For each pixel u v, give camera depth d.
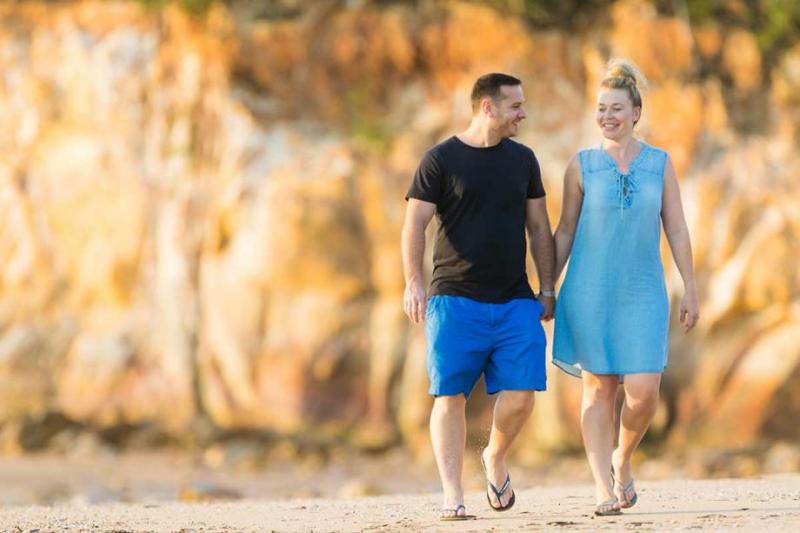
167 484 45.28
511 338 17.09
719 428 52.44
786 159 57.94
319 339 58.06
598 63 60.19
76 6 70.06
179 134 65.00
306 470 52.16
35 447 59.09
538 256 17.64
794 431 51.66
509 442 17.59
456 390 17.23
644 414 17.03
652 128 57.94
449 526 16.34
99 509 22.70
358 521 17.83
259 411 59.19
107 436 59.66
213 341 61.31
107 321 65.31
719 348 53.47
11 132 70.56
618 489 17.75
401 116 62.72
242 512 20.50
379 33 62.91
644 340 16.84
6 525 18.45
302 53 63.31
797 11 61.31
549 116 60.31
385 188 59.56
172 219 63.97
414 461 54.94
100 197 66.50
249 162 61.62
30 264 68.19
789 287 53.25
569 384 53.62
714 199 55.53
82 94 68.56
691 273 16.98
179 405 61.59
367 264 59.00
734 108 60.22
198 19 64.75
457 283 17.16
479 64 62.00
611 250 16.92
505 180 17.08
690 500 19.44
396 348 57.56
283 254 58.72
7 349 65.94
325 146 61.41
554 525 15.99
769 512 16.97
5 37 71.56
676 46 59.44
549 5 62.19
